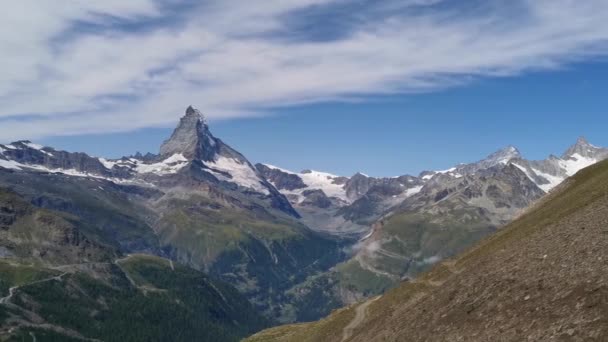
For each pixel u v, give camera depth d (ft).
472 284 288.30
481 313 249.14
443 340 254.27
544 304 214.28
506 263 281.13
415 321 311.06
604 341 170.50
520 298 232.94
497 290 256.73
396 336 315.99
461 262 426.10
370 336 372.99
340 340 437.17
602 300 188.44
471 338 234.17
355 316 485.15
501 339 214.28
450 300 293.84
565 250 243.60
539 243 277.64
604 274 201.46
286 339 611.47
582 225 261.44
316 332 524.93
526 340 200.54
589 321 183.83
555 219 347.15
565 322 192.65
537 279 236.84
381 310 448.65
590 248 227.61
